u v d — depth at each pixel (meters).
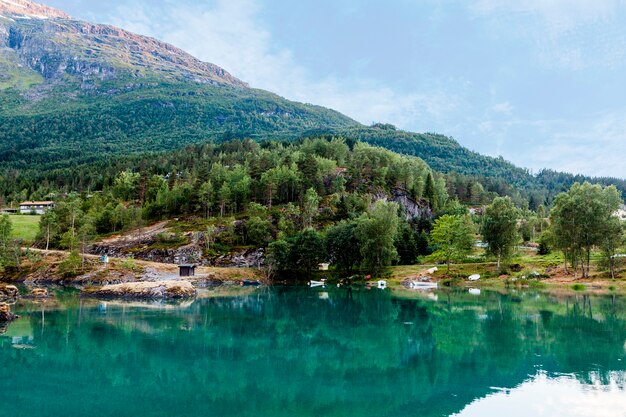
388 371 38.84
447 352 45.22
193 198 175.25
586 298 80.69
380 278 118.38
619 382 35.00
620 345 47.06
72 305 76.31
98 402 30.70
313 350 46.69
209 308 75.69
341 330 57.25
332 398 32.03
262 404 30.69
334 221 159.25
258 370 39.19
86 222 140.62
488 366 40.00
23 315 65.31
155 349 46.22
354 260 125.56
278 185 177.50
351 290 104.06
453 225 118.44
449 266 119.00
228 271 126.19
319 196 177.25
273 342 50.41
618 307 70.94
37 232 147.75
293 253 123.94
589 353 43.97
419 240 151.38
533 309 70.12
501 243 109.12
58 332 53.41
